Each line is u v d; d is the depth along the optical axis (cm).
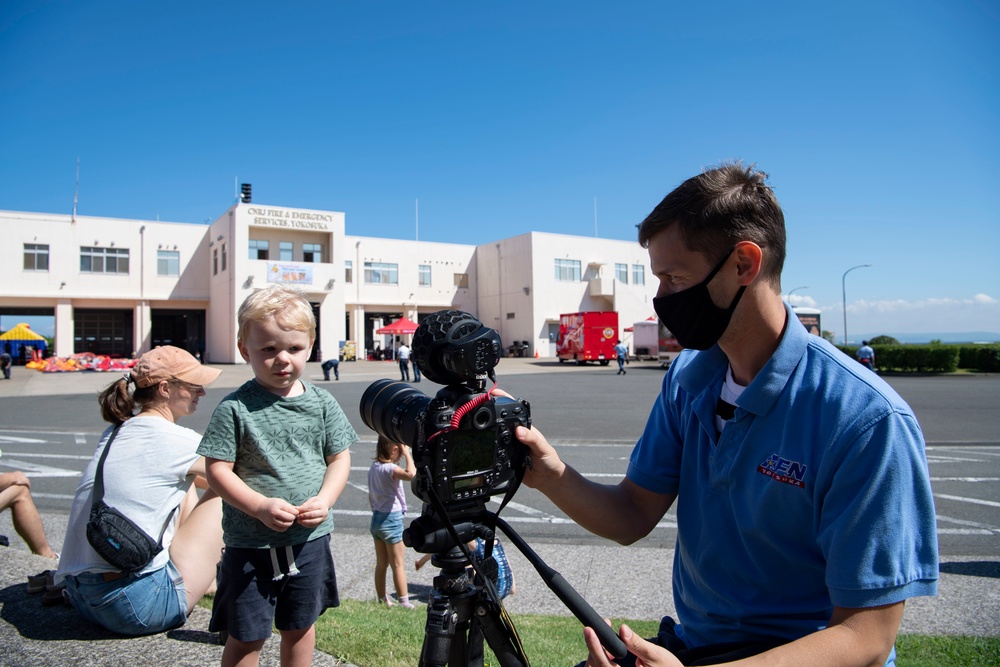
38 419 1447
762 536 145
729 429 149
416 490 134
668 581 462
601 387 2216
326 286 4100
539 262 4619
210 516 304
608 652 125
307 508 214
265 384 232
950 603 403
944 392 1952
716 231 137
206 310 4422
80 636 265
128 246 4153
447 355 130
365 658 275
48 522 597
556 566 495
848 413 131
